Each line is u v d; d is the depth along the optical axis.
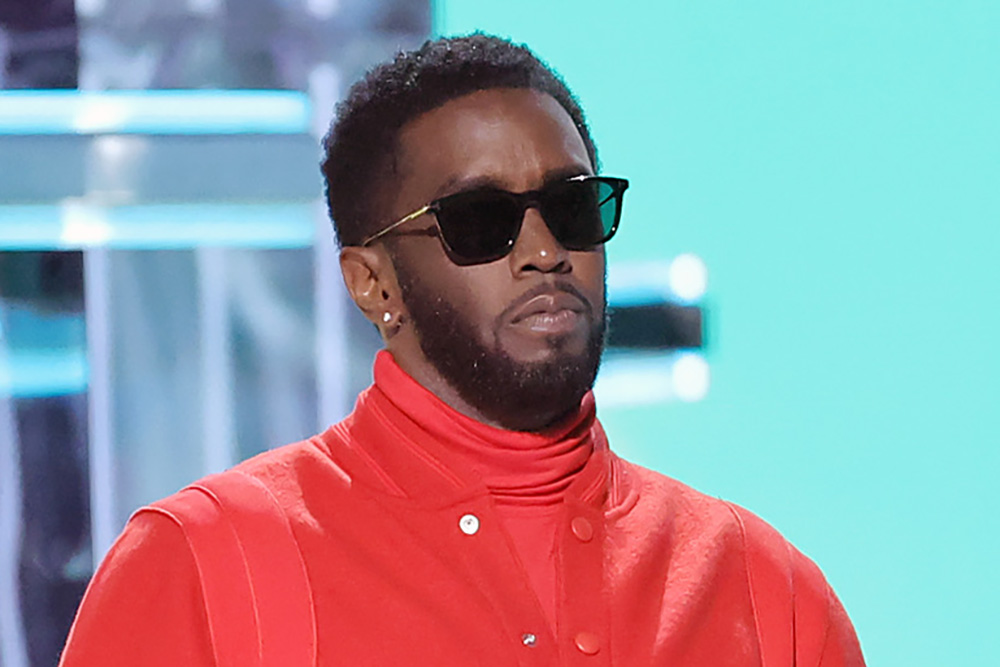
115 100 8.29
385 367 4.37
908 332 8.09
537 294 4.07
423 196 4.22
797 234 8.12
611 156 8.02
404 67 4.44
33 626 8.23
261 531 4.02
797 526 8.06
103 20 8.29
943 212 8.10
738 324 8.10
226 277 8.39
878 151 8.12
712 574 4.29
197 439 8.40
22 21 8.22
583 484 4.29
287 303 8.43
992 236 8.08
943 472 8.05
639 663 4.00
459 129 4.19
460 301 4.12
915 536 8.03
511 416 4.21
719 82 8.11
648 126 8.07
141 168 8.31
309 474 4.27
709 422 8.08
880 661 7.98
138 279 8.34
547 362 4.08
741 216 8.11
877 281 8.09
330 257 8.44
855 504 8.05
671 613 4.14
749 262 8.11
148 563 3.99
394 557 4.05
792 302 8.09
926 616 8.01
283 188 8.38
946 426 8.06
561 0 8.04
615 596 4.10
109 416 8.32
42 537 8.27
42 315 8.25
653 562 4.23
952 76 8.12
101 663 3.92
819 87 8.14
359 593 3.96
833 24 8.12
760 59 8.12
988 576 8.02
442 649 3.89
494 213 4.08
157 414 8.38
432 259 4.18
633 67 8.06
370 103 4.47
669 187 8.08
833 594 4.56
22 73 8.23
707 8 8.09
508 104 4.23
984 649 7.99
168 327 8.37
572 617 4.01
